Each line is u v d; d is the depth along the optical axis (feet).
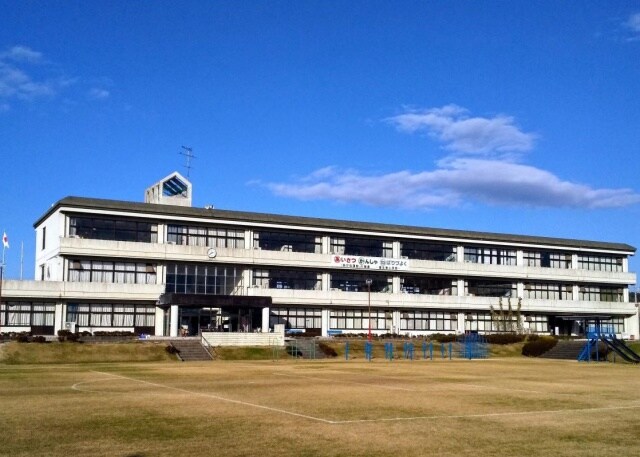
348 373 139.95
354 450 52.95
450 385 111.45
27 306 230.07
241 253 264.72
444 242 311.27
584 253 342.64
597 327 295.48
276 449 53.16
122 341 210.79
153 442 55.77
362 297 287.89
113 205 245.45
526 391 102.06
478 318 317.01
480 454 51.98
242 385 108.17
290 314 277.23
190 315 246.88
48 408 76.54
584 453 52.90
